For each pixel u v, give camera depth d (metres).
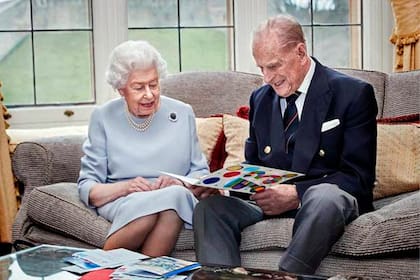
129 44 2.53
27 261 1.93
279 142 2.40
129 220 2.27
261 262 2.23
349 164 2.27
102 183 2.55
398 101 2.88
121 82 2.50
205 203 2.22
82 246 2.43
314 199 2.03
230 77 3.17
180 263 1.83
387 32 3.64
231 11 3.64
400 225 2.03
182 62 3.62
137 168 2.53
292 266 1.97
